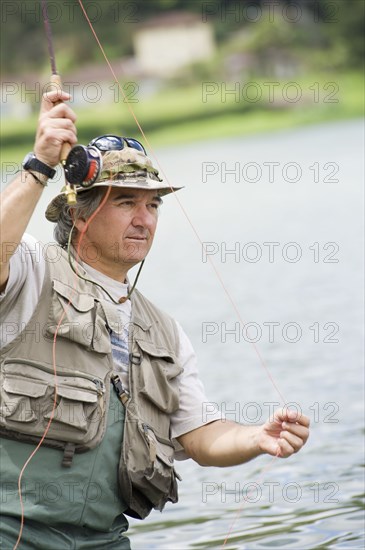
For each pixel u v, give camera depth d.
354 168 86.25
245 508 15.84
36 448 10.91
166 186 11.52
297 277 39.25
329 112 170.12
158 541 14.61
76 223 11.66
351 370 23.52
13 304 10.98
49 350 11.02
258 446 11.50
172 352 12.06
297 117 169.38
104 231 11.55
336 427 19.44
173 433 12.15
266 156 107.00
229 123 170.38
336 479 16.80
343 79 195.25
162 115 176.88
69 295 11.17
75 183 10.60
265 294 36.12
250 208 68.75
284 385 22.83
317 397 21.56
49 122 10.40
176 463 18.75
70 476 10.98
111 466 11.23
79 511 11.05
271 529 14.83
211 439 11.98
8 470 10.84
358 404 20.83
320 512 15.33
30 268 11.01
